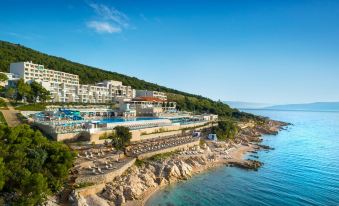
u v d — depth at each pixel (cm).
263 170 9444
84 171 6594
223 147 12281
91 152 8056
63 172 5634
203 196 6912
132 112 15750
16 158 5169
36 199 4622
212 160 10012
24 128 6650
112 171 6706
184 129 14012
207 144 12319
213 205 6425
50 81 17750
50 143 6294
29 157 5472
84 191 5794
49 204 5128
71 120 11056
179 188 7362
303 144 15225
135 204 6088
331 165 10356
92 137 9031
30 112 12038
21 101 13900
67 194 5603
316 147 14250
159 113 16188
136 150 9006
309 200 6919
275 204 6638
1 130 5962
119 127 9338
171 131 12875
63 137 8750
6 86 14838
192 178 8256
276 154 12219
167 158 8975
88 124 9906
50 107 13988
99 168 6750
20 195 4697
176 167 8169
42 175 4900
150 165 8081
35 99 14450
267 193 7300
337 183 8219
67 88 17875
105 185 6344
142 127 11731
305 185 8000
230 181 8150
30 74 17938
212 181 8075
